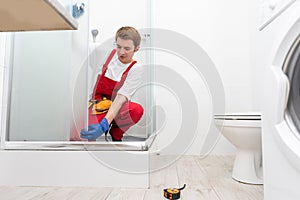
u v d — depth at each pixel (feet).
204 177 4.32
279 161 2.16
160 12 7.04
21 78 4.60
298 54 2.09
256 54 6.12
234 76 6.73
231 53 6.81
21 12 2.13
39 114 4.52
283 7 2.11
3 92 4.21
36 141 4.17
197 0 7.01
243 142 3.87
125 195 3.29
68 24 2.46
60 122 4.51
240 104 6.64
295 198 1.95
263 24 2.57
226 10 6.94
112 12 5.83
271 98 2.22
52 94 4.58
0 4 1.96
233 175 4.19
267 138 2.38
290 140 2.02
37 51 4.68
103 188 3.64
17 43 4.67
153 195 3.29
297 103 2.14
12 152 3.88
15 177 3.84
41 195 3.31
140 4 5.54
